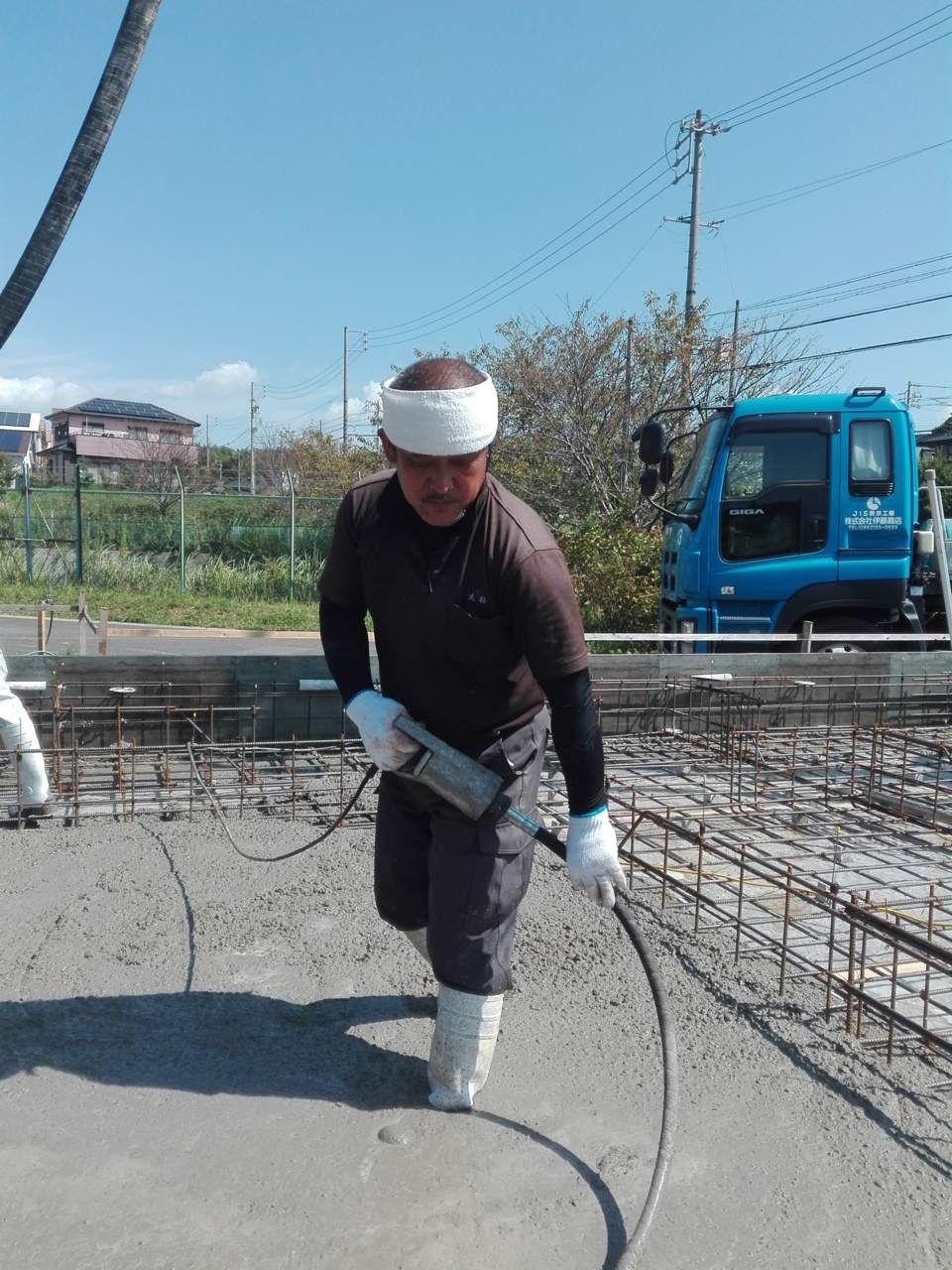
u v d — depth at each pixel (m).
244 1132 2.63
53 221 3.78
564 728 2.41
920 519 10.54
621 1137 2.65
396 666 2.60
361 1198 2.40
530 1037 3.16
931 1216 2.39
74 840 4.84
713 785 6.43
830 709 7.89
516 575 2.34
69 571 22.00
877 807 5.96
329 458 34.22
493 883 2.61
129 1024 3.17
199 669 6.66
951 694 8.33
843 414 8.84
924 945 2.91
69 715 6.39
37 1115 2.69
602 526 15.23
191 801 5.42
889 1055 3.05
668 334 19.00
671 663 7.78
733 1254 2.25
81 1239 2.25
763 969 3.67
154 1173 2.47
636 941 2.55
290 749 6.80
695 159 22.75
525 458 19.06
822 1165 2.56
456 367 2.29
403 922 2.97
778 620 8.94
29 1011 3.21
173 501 23.95
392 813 2.83
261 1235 2.27
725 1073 2.97
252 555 22.55
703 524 8.93
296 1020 3.22
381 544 2.47
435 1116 2.72
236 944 3.75
